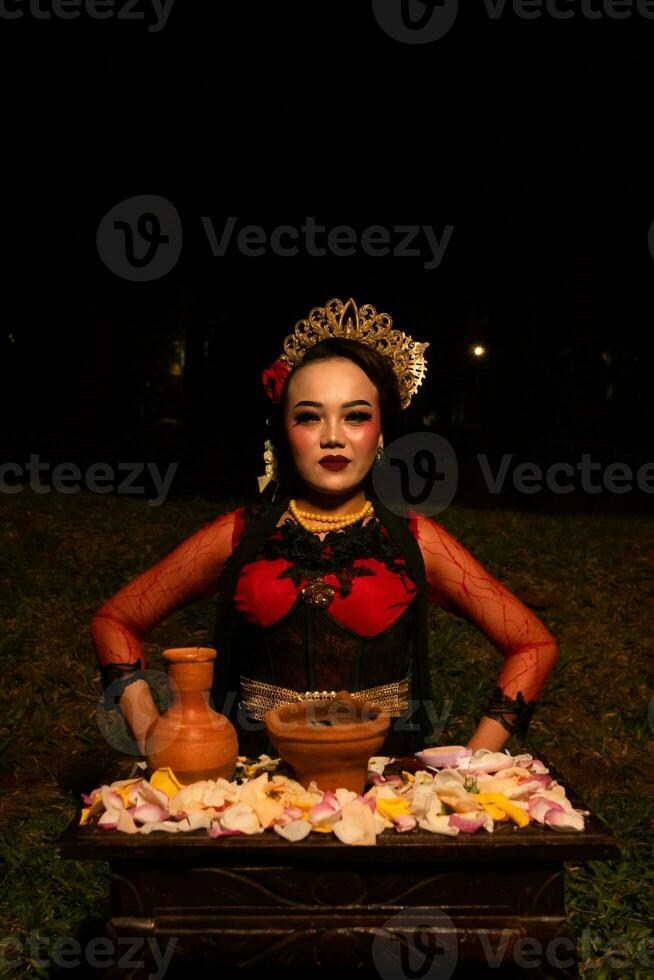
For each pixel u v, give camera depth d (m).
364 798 2.05
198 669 2.21
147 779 2.22
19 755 4.58
